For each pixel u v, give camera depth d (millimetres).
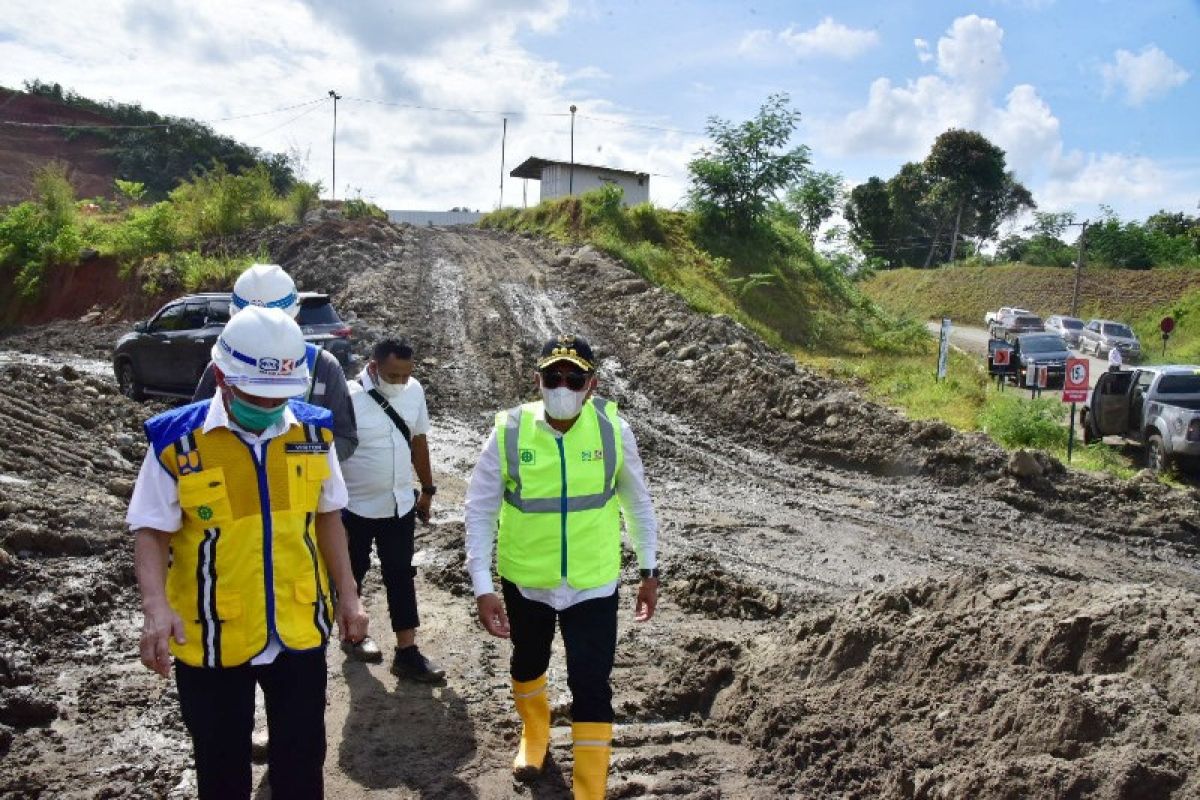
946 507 10109
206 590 2631
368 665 5094
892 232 81625
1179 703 3338
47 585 5648
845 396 13492
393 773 3936
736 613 6352
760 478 11328
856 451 11961
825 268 34594
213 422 2637
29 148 70688
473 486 3633
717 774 4000
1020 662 3895
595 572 3516
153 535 2621
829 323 30234
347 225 27062
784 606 6617
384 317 19031
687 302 22953
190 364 14438
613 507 3604
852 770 3781
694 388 14953
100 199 43656
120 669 4922
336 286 22312
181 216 30297
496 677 4996
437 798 3758
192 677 2688
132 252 28188
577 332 18688
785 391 13719
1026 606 4223
